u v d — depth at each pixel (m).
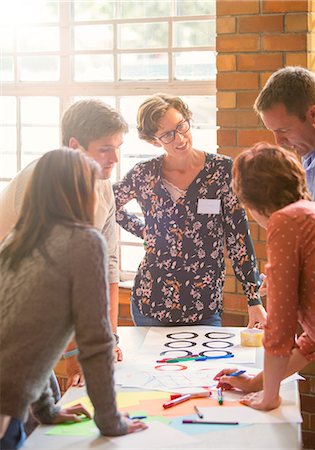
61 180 1.90
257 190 2.06
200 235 3.06
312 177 2.65
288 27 3.61
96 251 1.84
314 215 2.01
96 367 1.85
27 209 1.93
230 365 2.54
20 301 1.83
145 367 2.53
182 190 3.07
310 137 2.55
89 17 4.30
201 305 3.08
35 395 1.88
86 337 1.83
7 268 1.90
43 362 1.85
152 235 3.14
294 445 1.91
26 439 1.99
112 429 1.95
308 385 3.74
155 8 4.13
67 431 2.04
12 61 4.51
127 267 4.36
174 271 3.09
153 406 2.18
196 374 2.45
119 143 2.51
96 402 1.90
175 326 3.10
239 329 3.01
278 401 2.15
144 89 4.18
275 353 2.05
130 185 3.20
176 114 2.99
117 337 2.76
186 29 4.07
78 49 4.34
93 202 1.94
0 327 1.85
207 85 4.03
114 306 2.80
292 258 2.00
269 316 2.04
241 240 3.05
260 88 3.69
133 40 4.21
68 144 2.49
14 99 4.53
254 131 3.73
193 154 3.09
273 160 2.07
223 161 3.05
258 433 1.99
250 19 3.67
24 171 2.49
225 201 3.05
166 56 4.14
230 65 3.74
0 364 1.84
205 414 2.11
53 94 4.41
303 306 2.11
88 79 4.34
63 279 1.82
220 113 3.79
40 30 4.42
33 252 1.87
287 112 2.49
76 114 2.46
